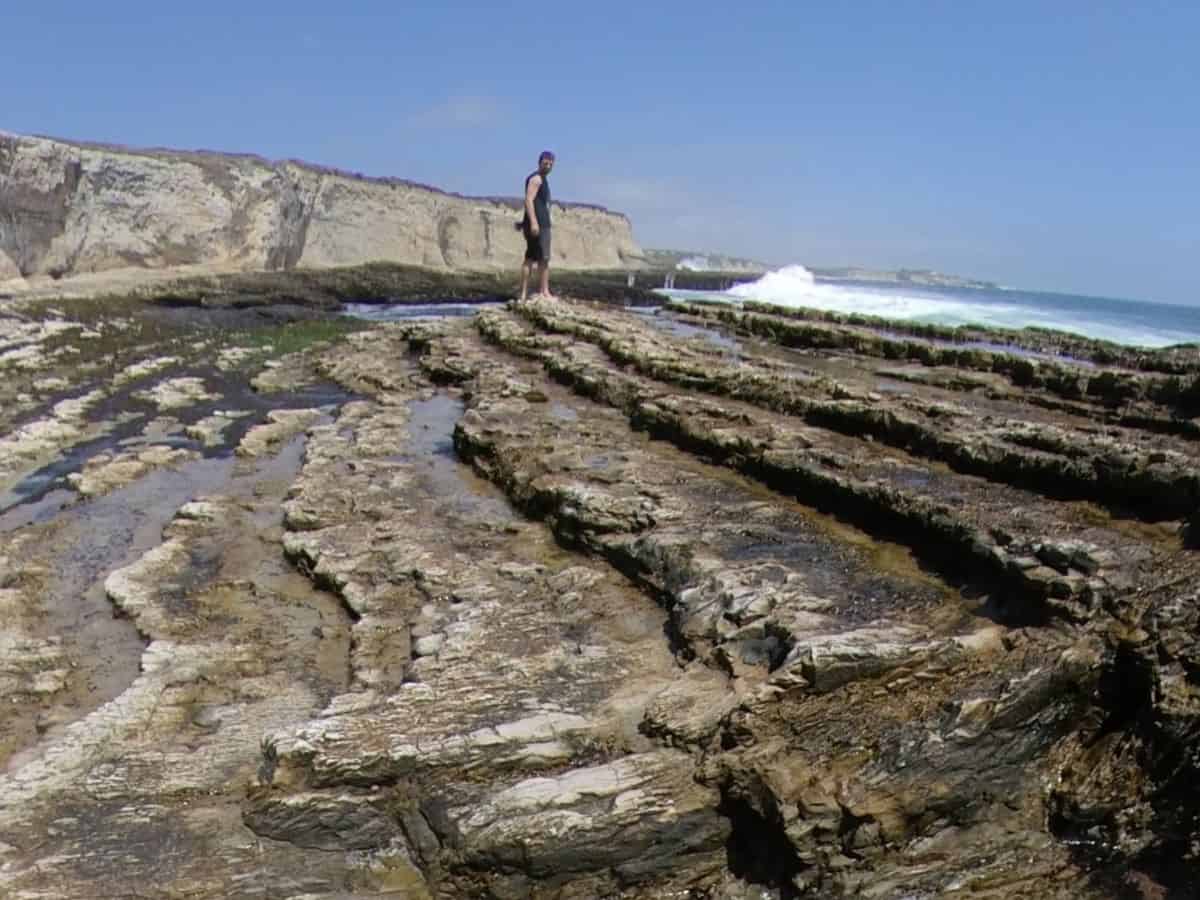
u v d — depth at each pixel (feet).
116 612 36.70
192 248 154.51
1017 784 23.48
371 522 42.96
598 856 22.08
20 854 22.66
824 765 22.52
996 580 28.17
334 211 190.60
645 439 48.96
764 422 45.78
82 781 25.31
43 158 135.03
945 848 22.74
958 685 24.11
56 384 77.00
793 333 75.97
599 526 37.01
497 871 21.81
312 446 57.82
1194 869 21.12
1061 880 22.38
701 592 30.09
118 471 53.88
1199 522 28.40
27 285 126.00
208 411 70.90
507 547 39.06
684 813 22.66
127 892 21.54
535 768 24.07
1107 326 155.94
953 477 36.22
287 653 32.68
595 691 27.09
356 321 130.72
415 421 63.26
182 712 28.96
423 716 25.64
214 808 24.34
